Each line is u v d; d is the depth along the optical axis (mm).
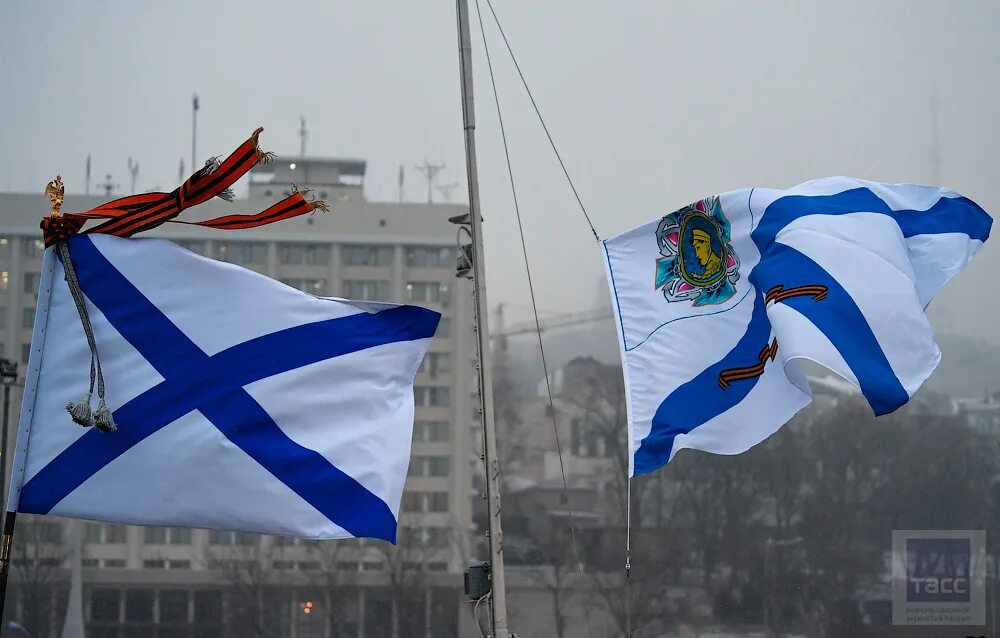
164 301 11594
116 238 11578
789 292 13797
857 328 13570
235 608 55312
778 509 55500
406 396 11984
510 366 63719
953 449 59031
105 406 10898
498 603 12297
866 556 55750
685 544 55000
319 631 55125
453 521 58469
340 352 11805
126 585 55500
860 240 14055
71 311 11508
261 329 11719
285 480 11516
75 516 11320
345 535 11508
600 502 57500
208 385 11555
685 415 14312
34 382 11391
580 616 54250
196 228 63812
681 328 14617
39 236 64562
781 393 14117
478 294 12711
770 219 14438
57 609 55219
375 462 11695
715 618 53531
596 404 61312
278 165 66062
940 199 14734
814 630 54031
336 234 64312
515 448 60625
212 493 11453
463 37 13219
